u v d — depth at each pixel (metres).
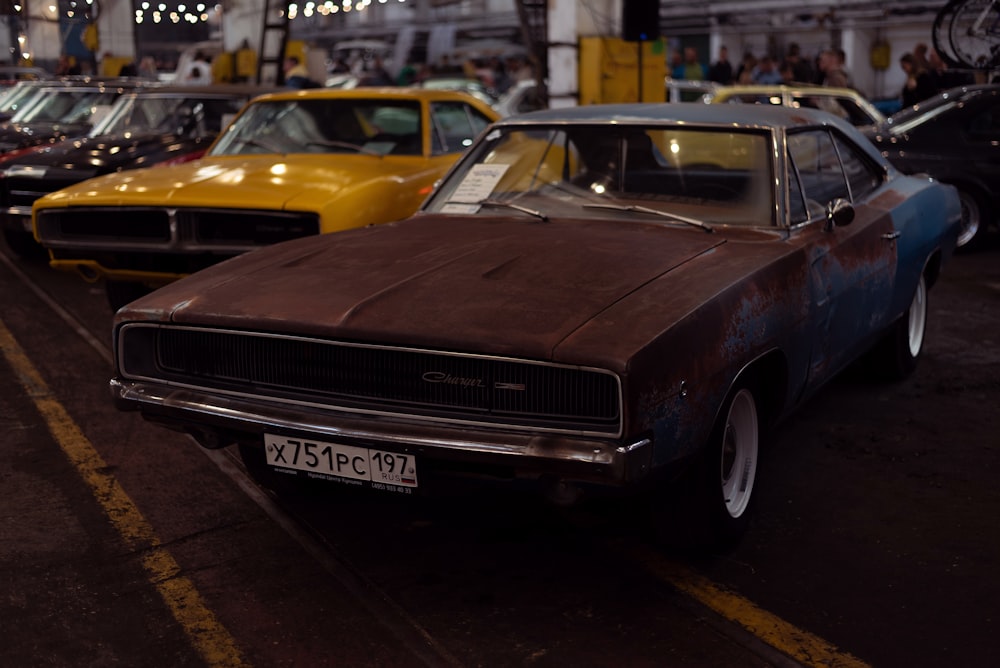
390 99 7.21
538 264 3.43
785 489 4.13
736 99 13.62
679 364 2.94
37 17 25.39
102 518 3.86
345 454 3.10
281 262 3.70
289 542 3.66
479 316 3.03
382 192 6.11
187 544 3.64
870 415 5.01
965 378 5.61
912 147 9.49
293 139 7.15
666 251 3.60
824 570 3.43
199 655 2.93
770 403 3.70
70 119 12.40
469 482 3.04
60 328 6.79
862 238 4.35
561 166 4.36
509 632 3.04
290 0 16.86
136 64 23.52
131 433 4.80
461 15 31.12
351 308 3.14
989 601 3.21
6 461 4.44
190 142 8.92
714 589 3.30
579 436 2.85
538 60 13.30
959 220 5.77
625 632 3.04
